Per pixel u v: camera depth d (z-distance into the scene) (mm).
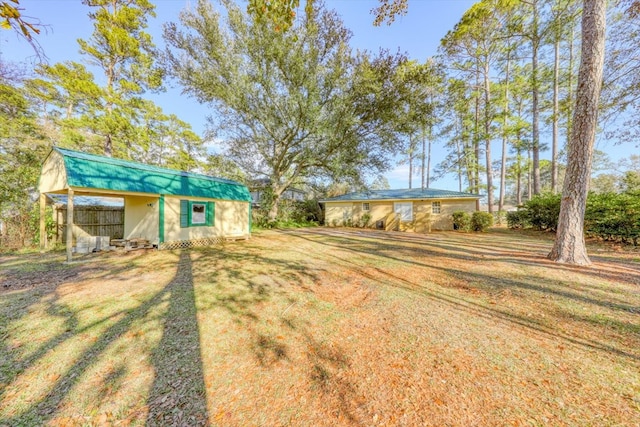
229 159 15273
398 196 17188
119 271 5750
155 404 1920
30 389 2092
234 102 12430
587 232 9141
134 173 8047
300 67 11453
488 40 15508
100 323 3209
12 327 3105
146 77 15867
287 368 2322
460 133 21188
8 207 9938
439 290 4312
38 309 3625
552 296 3867
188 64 12352
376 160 14391
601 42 5363
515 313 3354
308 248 8875
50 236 9078
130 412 1850
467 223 14102
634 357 2357
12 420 1782
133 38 14477
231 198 10859
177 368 2338
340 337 2846
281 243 10172
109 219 10156
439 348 2578
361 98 12547
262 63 12492
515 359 2367
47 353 2576
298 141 13789
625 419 1682
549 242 9156
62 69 13672
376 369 2277
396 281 4867
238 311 3562
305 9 3383
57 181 7109
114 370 2314
